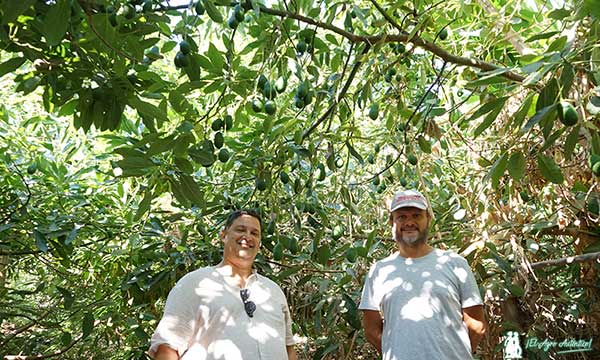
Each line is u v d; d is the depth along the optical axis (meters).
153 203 4.03
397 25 2.85
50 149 4.23
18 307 4.05
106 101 2.48
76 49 2.31
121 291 3.94
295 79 4.22
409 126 3.38
